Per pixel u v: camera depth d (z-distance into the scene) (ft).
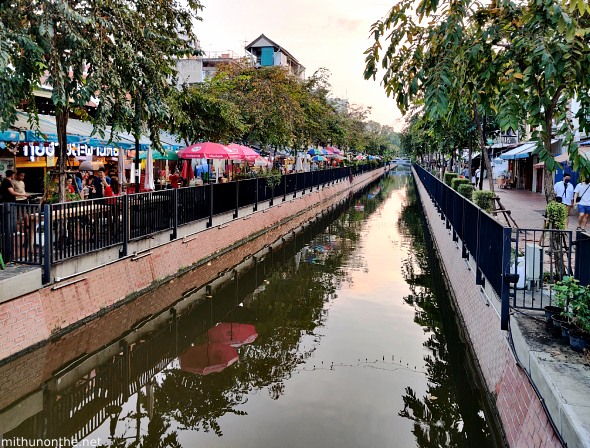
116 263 30.60
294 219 80.18
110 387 22.31
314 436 18.25
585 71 19.35
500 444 17.19
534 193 91.50
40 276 23.95
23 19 26.50
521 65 21.24
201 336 29.30
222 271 44.70
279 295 37.99
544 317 18.06
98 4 28.07
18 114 32.50
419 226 77.30
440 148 73.36
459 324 30.94
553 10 18.04
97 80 27.66
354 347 27.53
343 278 43.47
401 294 38.50
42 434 18.25
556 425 12.15
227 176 69.97
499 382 18.54
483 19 22.36
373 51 22.93
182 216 40.24
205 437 18.11
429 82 21.22
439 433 18.67
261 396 21.58
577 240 19.56
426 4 21.11
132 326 30.17
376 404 20.94
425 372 24.27
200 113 51.75
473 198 38.17
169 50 36.11
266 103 67.72
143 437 18.04
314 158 139.95
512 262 21.29
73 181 38.09
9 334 21.97
